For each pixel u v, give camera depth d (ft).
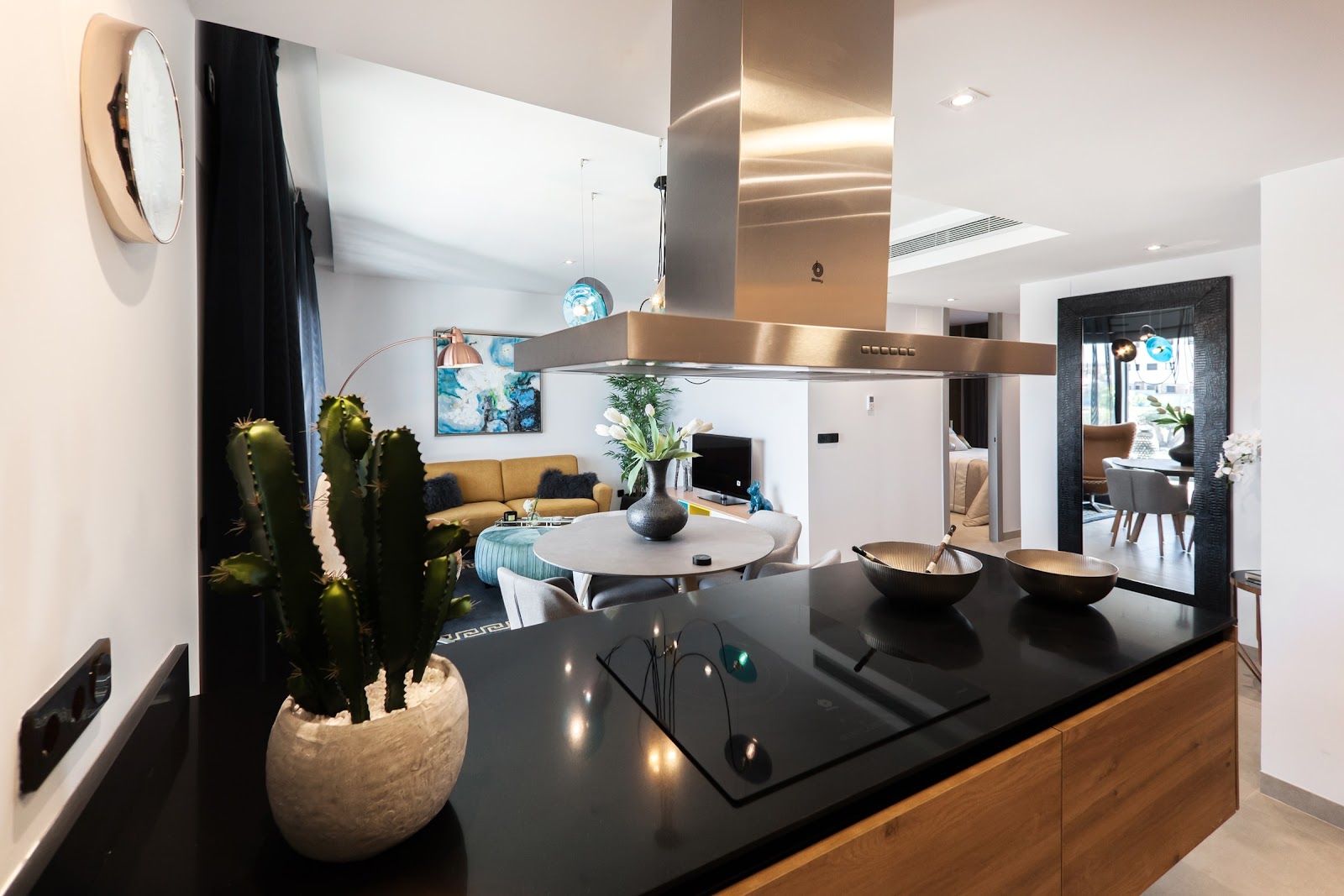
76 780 2.46
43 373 2.15
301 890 2.17
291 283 6.88
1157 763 4.15
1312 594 6.81
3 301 1.89
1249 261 10.84
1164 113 5.77
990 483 19.57
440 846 2.40
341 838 2.15
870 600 5.54
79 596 2.45
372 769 2.13
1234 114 5.78
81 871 2.20
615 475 23.58
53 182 2.22
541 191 11.26
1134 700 3.97
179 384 3.86
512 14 4.36
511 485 20.74
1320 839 6.49
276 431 2.12
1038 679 3.88
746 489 17.43
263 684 3.87
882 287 4.59
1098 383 13.03
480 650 4.39
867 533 16.96
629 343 2.95
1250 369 10.85
